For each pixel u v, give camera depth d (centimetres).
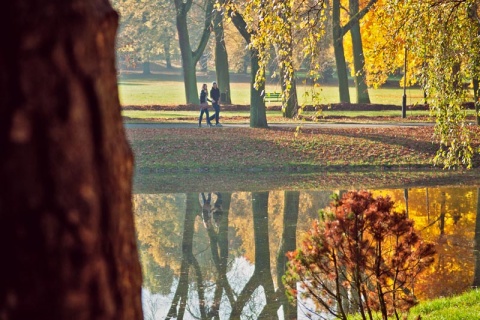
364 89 5172
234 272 1529
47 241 174
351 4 4666
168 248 1756
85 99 182
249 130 3666
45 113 175
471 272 1412
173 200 2441
